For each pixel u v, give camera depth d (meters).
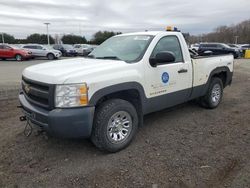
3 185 3.00
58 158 3.62
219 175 3.18
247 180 3.07
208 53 6.30
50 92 3.25
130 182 3.04
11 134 4.44
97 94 3.38
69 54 30.86
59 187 2.96
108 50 4.64
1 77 10.81
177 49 4.76
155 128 4.76
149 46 4.21
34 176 3.18
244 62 21.64
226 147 3.96
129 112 3.85
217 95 6.08
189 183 3.02
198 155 3.69
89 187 2.96
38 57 25.56
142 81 3.97
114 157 3.65
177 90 4.70
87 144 4.05
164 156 3.66
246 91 8.39
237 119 5.32
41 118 3.37
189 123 5.05
